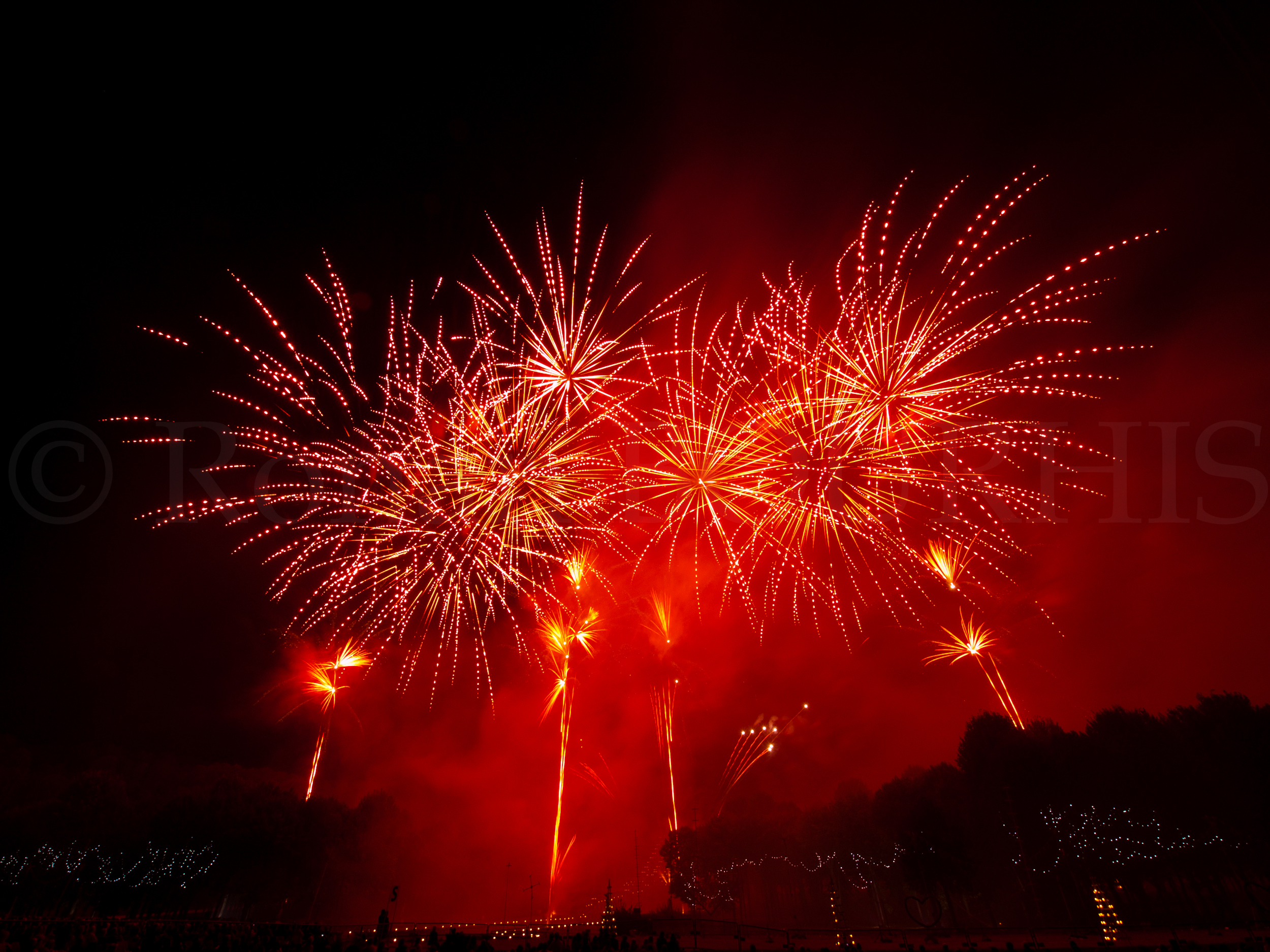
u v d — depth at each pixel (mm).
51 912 69438
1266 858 44344
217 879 69562
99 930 32750
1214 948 31469
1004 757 55000
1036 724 59375
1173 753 48781
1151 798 48469
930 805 57438
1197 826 46719
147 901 71688
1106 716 54188
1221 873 47312
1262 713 46188
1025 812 52781
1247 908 49500
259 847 68062
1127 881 50500
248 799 72312
